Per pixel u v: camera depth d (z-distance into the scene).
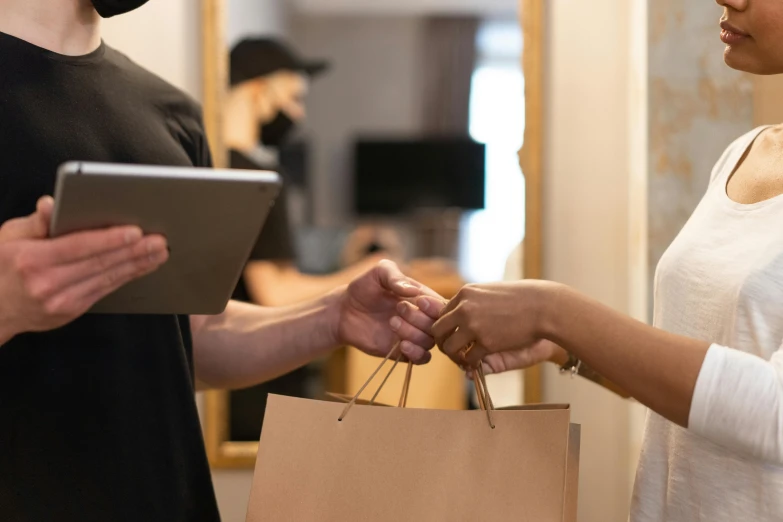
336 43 2.93
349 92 2.96
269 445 1.00
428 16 2.83
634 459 1.94
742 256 0.94
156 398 1.03
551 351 1.19
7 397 0.93
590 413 2.02
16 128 0.94
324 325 1.23
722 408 0.83
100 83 1.04
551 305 0.93
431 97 2.85
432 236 2.78
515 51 2.14
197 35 2.02
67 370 0.96
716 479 0.95
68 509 0.94
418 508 0.96
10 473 0.92
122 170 0.66
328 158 2.93
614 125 2.01
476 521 0.95
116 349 0.99
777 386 0.82
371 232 2.80
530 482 0.95
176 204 0.71
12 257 0.71
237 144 2.11
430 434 0.98
